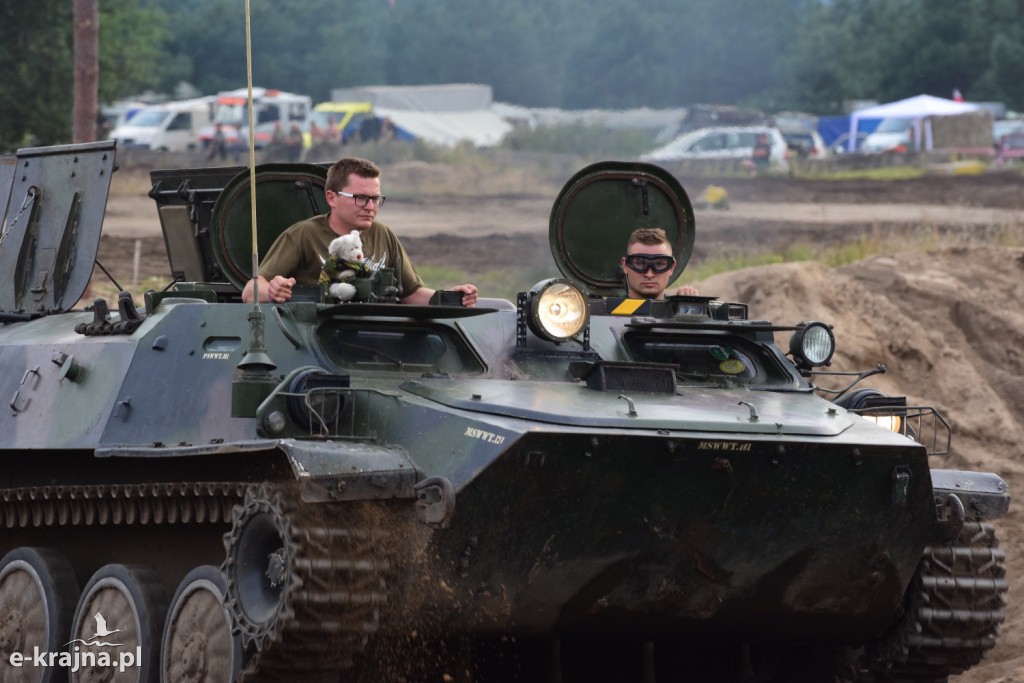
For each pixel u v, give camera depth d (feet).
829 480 71.82
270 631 65.92
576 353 80.79
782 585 74.84
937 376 144.25
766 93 553.64
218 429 73.67
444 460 68.18
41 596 84.43
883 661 80.69
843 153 439.22
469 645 75.92
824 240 227.20
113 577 79.25
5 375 86.99
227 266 90.63
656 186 94.22
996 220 248.52
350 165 83.61
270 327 75.87
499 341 80.33
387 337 78.54
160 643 76.84
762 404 76.07
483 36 542.98
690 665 85.25
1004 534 119.44
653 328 82.43
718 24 542.57
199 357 76.64
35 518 84.89
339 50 595.47
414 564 68.69
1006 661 99.45
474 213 282.77
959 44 570.46
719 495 70.79
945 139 439.22
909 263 168.14
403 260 87.92
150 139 424.87
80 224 94.17
